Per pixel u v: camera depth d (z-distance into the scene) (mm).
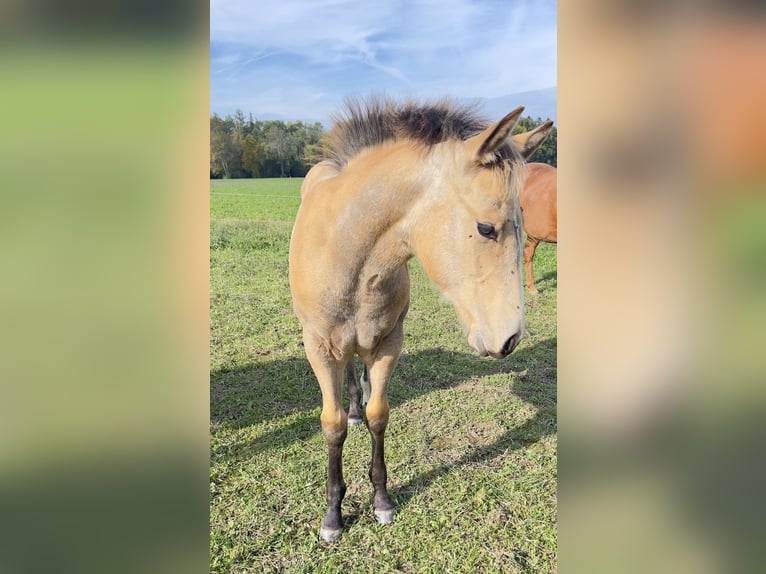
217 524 2711
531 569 2428
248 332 5352
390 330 2430
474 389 4293
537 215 6586
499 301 1822
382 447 2711
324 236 2184
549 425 3725
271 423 3703
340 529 2650
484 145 1773
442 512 2809
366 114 2178
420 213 1968
